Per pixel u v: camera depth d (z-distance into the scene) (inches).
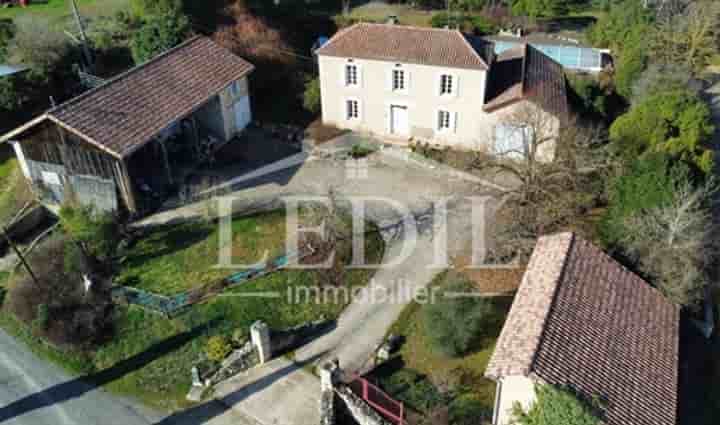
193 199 1441.9
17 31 1772.9
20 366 1106.7
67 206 1344.7
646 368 908.6
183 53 1600.6
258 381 1057.5
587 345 893.8
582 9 2773.1
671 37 2085.4
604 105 1819.6
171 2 1898.4
